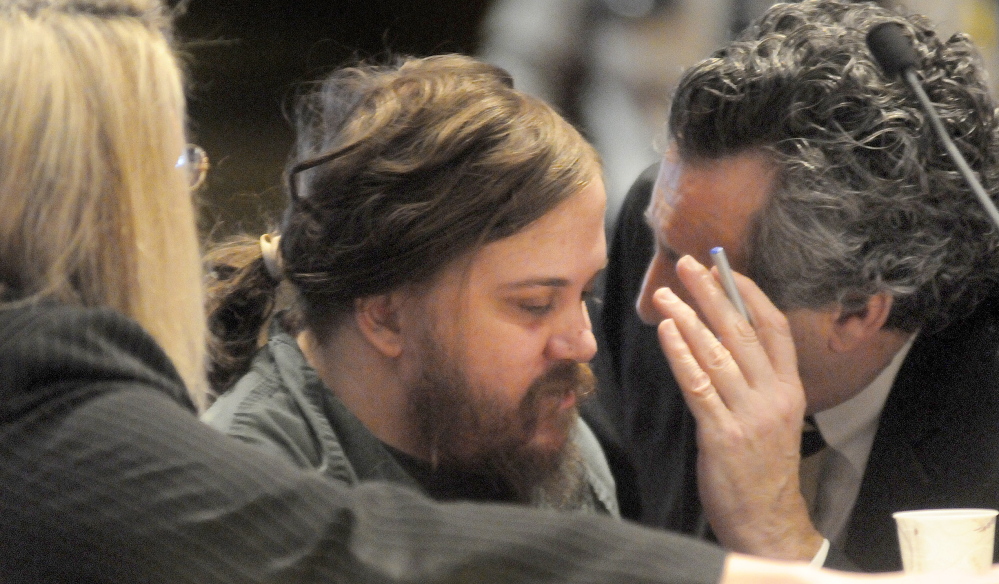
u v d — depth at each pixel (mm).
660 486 3863
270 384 2676
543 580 1777
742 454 3074
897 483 3408
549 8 6000
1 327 1866
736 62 3154
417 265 2508
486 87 2607
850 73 3059
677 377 3129
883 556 3387
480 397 2586
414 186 2488
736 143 3129
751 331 3129
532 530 1820
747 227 3180
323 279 2594
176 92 2131
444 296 2529
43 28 1980
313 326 2713
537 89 5984
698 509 3711
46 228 1946
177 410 1869
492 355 2561
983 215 3174
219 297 2771
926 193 3061
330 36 6969
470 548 1795
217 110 6906
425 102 2541
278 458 1914
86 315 1882
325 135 2701
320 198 2574
